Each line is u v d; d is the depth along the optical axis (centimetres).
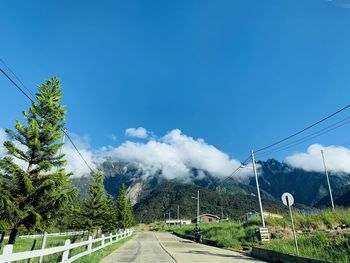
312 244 1691
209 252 2091
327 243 1588
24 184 1422
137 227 14200
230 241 2628
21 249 2517
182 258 1614
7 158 1435
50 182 1436
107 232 5931
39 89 1697
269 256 1627
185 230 6259
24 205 1441
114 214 5466
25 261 1359
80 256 1342
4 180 1442
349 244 1452
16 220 1400
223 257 1734
